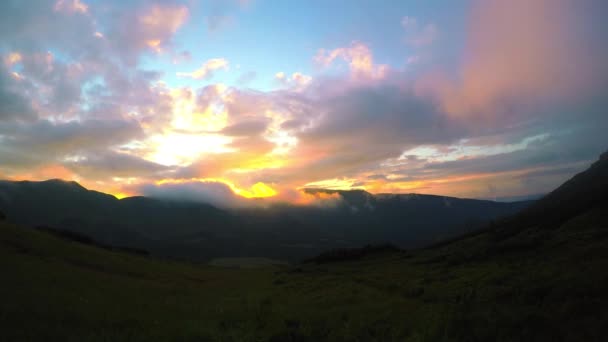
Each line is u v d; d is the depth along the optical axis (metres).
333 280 40.19
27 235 52.50
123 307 18.92
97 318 15.01
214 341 12.05
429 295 22.62
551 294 16.16
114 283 33.31
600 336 10.73
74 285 26.36
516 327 12.02
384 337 12.84
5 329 12.00
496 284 22.58
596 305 13.27
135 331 12.95
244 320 15.73
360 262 76.06
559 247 34.47
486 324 12.34
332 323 14.82
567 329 11.48
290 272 64.12
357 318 16.34
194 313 19.12
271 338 12.38
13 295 18.02
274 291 35.50
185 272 67.94
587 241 33.62
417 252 79.06
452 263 41.09
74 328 13.08
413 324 14.21
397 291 27.05
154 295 28.66
